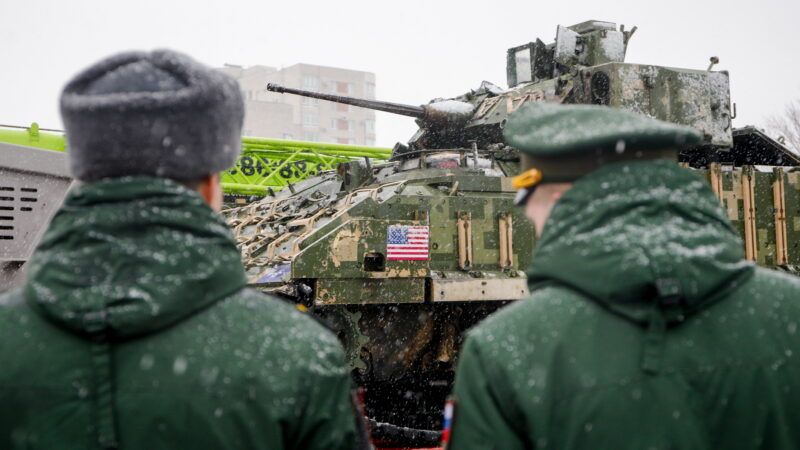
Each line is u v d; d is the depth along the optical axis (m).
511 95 14.27
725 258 2.43
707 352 2.38
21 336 2.30
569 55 14.27
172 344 2.28
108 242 2.28
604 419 2.31
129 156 2.35
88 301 2.21
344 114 92.75
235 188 20.20
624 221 2.42
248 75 88.31
